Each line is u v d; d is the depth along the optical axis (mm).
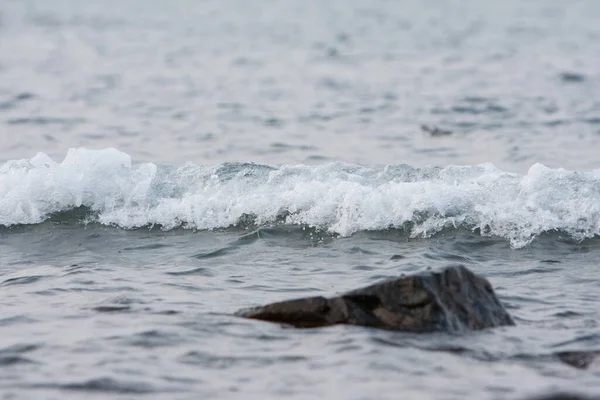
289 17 181250
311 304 26891
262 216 40844
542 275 33625
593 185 40875
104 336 25641
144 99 87500
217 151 62594
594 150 62344
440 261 35500
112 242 38812
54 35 149250
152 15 185500
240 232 39844
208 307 28688
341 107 82312
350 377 22656
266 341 25266
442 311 25906
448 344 24922
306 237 39062
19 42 138875
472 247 37750
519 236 38625
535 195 40500
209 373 23016
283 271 34094
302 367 23375
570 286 32031
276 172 43906
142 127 72938
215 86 95750
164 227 40781
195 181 43750
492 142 65875
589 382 22422
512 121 74188
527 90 89438
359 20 175375
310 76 102125
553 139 66625
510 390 21828
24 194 42281
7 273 34094
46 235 39812
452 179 42625
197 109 81938
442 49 126875
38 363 23609
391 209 40250
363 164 57469
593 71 101500
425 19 177750
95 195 42531
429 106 82000
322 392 21734
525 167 56719
